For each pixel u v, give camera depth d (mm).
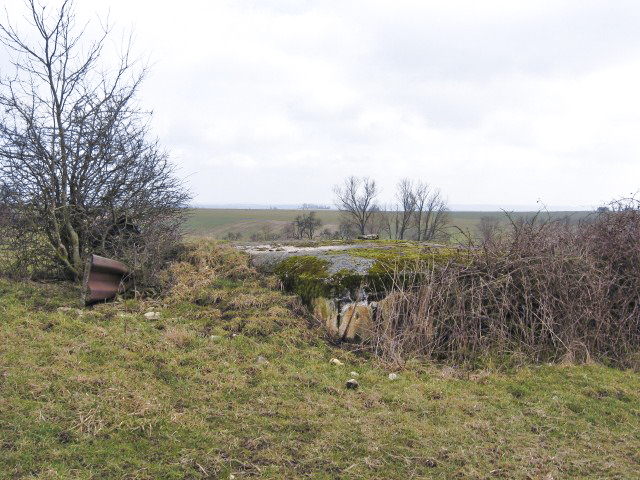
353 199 35594
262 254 8258
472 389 5234
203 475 3441
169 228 8336
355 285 6379
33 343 5277
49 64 7184
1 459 3363
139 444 3721
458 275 6500
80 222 7617
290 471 3545
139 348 5402
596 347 6469
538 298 6461
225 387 4766
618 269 7059
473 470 3666
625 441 4273
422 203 33562
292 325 6355
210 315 6551
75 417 3943
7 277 7406
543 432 4363
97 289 6773
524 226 7172
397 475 3586
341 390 4953
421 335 6082
